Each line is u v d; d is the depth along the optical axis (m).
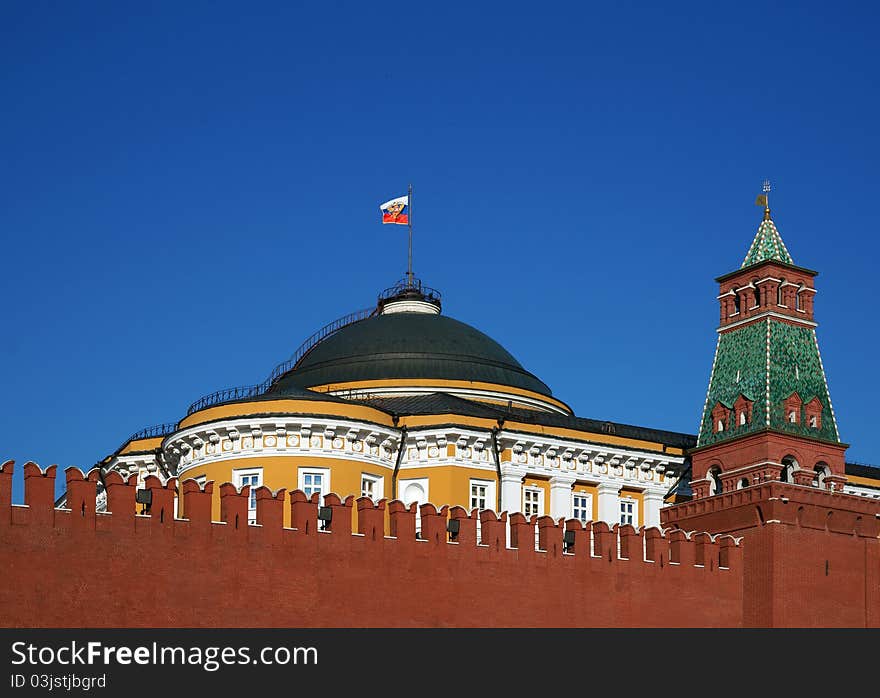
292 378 91.94
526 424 83.56
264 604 59.59
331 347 92.38
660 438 88.38
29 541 55.19
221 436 79.75
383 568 62.69
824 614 71.44
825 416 74.38
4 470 55.16
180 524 58.50
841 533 73.06
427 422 81.94
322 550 61.41
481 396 88.50
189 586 58.16
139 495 58.06
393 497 81.12
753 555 71.44
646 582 69.25
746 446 73.19
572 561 67.50
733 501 72.75
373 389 87.94
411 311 96.69
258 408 79.75
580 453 84.00
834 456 73.94
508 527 68.56
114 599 56.50
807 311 75.81
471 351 91.25
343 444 79.50
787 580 70.81
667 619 69.25
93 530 56.62
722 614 70.69
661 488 86.19
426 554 63.88
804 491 72.12
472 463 81.56
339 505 62.22
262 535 60.22
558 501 83.06
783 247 76.31
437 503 80.31
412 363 89.19
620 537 69.81
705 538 71.31
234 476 79.19
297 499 61.44
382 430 80.44
